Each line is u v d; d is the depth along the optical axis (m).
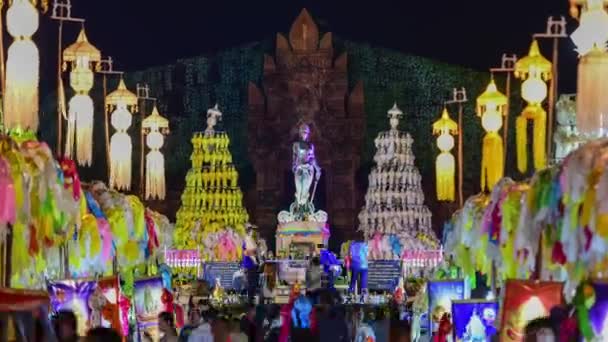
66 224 20.56
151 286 23.36
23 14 21.17
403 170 52.62
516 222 23.06
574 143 25.28
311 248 52.78
